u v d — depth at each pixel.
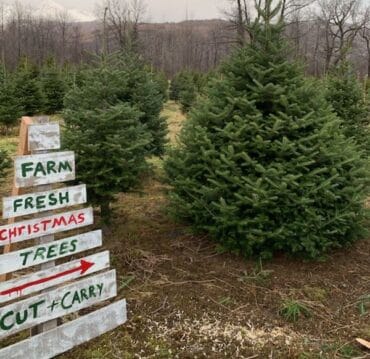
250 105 4.90
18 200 2.93
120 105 5.39
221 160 4.90
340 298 4.47
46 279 3.06
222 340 3.75
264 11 5.11
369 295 4.52
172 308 4.14
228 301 4.29
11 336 3.61
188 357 3.53
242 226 4.73
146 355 3.52
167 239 5.64
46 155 3.05
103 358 3.45
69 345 3.17
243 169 4.91
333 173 4.82
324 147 4.82
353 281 4.80
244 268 4.92
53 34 70.62
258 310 4.20
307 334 3.89
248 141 4.82
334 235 5.17
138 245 5.44
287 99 4.94
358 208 5.03
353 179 5.06
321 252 5.18
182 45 68.94
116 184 5.30
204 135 5.02
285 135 4.91
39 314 3.01
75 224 3.24
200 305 4.21
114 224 6.11
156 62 62.84
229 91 5.17
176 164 5.27
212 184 4.95
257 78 5.12
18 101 15.73
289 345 3.72
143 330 3.81
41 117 3.14
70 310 3.19
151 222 6.21
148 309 4.11
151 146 8.94
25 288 2.95
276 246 4.87
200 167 5.07
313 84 5.48
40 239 3.08
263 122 4.96
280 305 4.27
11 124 15.38
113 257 5.06
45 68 24.48
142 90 8.87
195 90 22.27
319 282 4.71
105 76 5.70
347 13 42.47
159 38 70.56
